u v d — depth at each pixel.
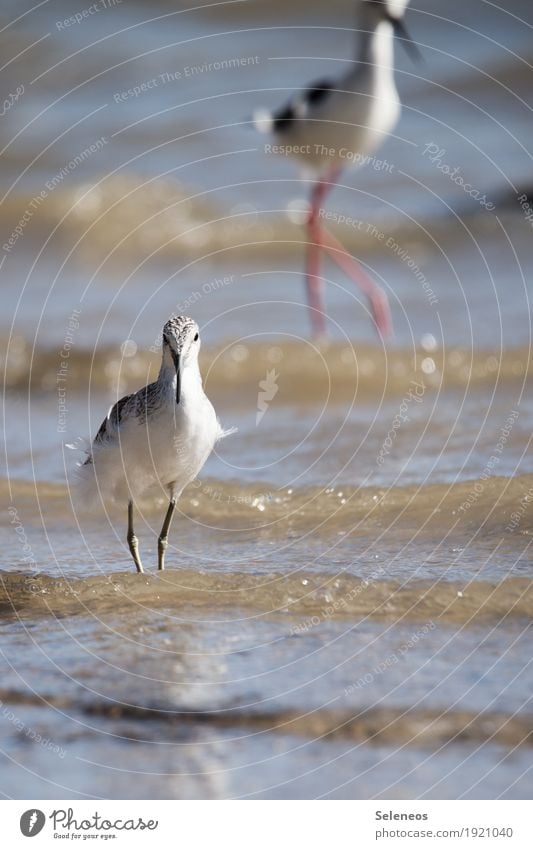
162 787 7.06
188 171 29.55
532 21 35.81
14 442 15.16
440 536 10.91
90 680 8.08
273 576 9.90
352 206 26.67
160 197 27.78
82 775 7.04
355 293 22.33
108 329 20.22
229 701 7.67
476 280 22.05
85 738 7.39
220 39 37.75
